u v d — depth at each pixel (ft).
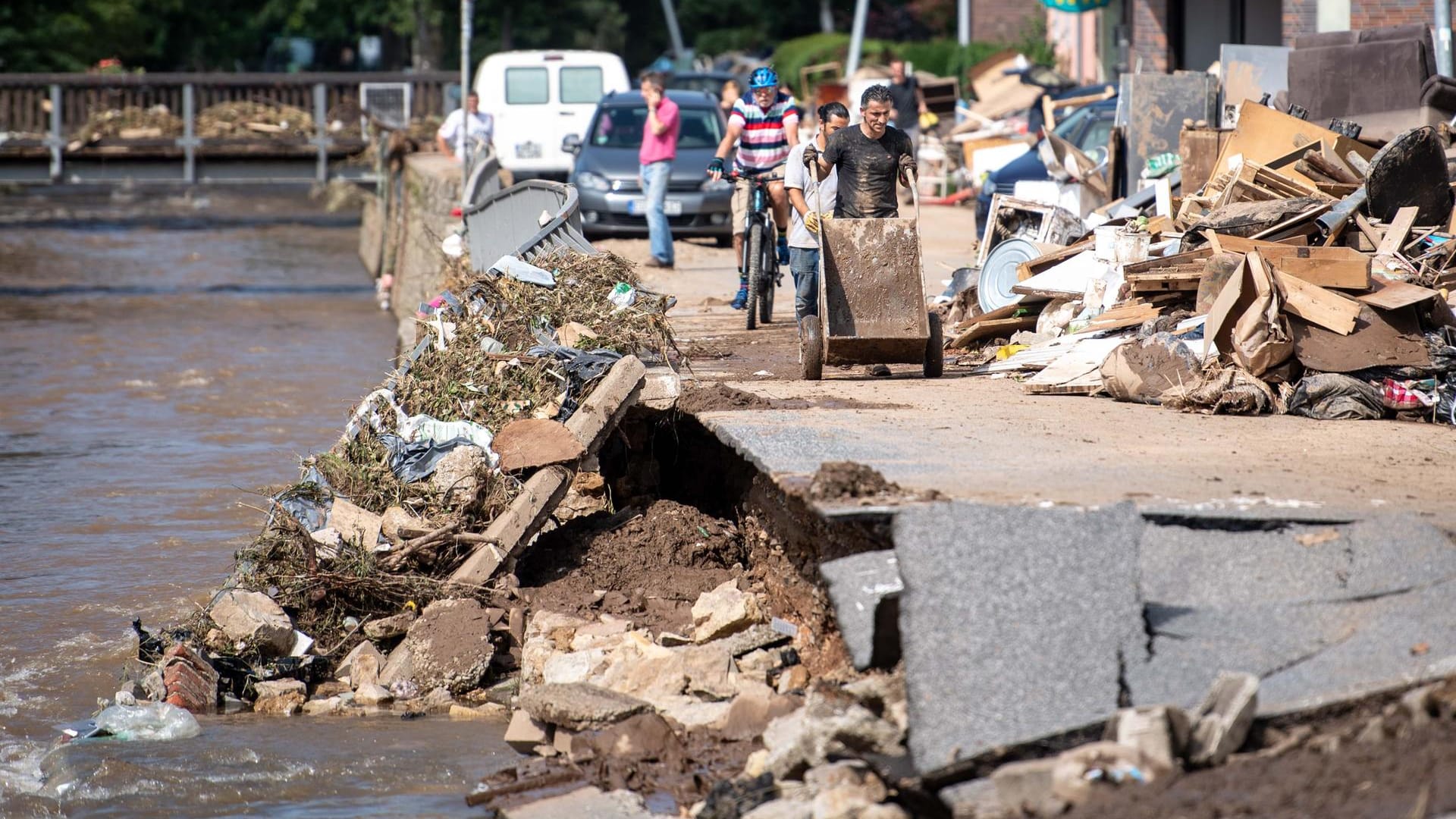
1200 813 33.86
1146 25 209.05
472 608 63.82
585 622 63.16
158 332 181.98
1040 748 37.78
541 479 69.15
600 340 80.48
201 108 264.93
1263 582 44.34
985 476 54.44
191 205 370.94
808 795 41.83
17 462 111.55
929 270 124.98
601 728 51.70
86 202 372.79
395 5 503.61
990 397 74.59
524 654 61.00
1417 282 78.13
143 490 102.01
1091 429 65.36
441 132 195.42
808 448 60.44
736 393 74.13
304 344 173.99
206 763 53.57
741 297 111.04
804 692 53.42
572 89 206.69
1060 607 41.45
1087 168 127.34
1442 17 119.65
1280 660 40.34
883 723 42.32
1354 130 107.76
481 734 56.65
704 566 70.49
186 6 522.47
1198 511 48.16
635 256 143.74
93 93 255.70
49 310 200.64
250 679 61.87
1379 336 70.74
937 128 226.58
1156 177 119.03
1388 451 60.59
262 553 68.08
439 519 69.72
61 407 134.31
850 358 78.79
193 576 80.79
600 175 153.07
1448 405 67.72
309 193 403.75
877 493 50.37
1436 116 117.29
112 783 51.72
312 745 55.67
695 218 151.94
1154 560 46.01
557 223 95.76
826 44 381.81
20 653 67.46
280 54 628.69
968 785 37.27
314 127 264.93
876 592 45.19
